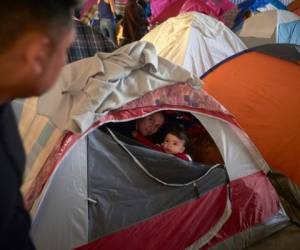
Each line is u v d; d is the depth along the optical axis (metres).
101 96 1.23
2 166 0.50
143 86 1.38
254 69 2.19
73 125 1.15
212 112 1.55
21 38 0.47
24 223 0.57
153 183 1.35
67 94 1.32
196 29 2.53
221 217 1.54
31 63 0.49
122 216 1.30
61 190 1.21
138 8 3.53
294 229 1.75
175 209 1.41
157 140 1.61
